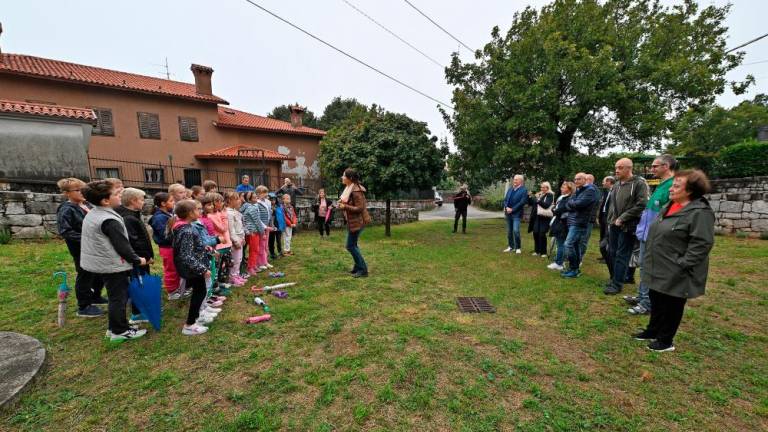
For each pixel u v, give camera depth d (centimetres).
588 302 420
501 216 1905
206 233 407
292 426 205
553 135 1105
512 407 224
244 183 820
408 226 1284
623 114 1097
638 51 1110
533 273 557
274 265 604
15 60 1514
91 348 297
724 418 216
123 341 308
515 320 365
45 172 873
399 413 218
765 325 350
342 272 558
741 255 639
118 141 1630
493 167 1317
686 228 279
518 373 264
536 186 1373
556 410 222
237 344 307
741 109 1720
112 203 300
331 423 208
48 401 227
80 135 917
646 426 209
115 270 297
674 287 282
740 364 278
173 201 423
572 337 326
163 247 402
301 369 267
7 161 832
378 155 902
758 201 849
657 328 313
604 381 255
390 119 982
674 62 1011
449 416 215
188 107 1816
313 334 327
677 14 1116
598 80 1012
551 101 1051
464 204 1052
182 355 287
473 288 476
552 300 427
